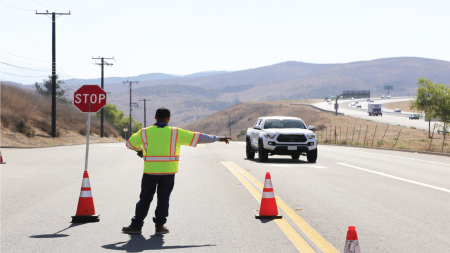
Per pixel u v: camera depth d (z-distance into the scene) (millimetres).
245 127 181000
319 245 6055
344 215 8094
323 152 27531
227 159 21203
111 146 36156
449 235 6656
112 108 109562
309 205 9094
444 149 34312
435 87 50906
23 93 56812
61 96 104312
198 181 12844
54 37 44656
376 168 16906
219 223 7445
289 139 19078
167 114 6902
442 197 10141
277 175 14367
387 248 5945
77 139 53156
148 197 6742
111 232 6859
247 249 5883
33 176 14039
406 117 111562
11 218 7859
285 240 6340
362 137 64000
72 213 8312
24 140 39719
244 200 9688
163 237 6551
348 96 155875
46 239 6414
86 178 7746
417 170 16266
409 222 7520
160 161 6637
